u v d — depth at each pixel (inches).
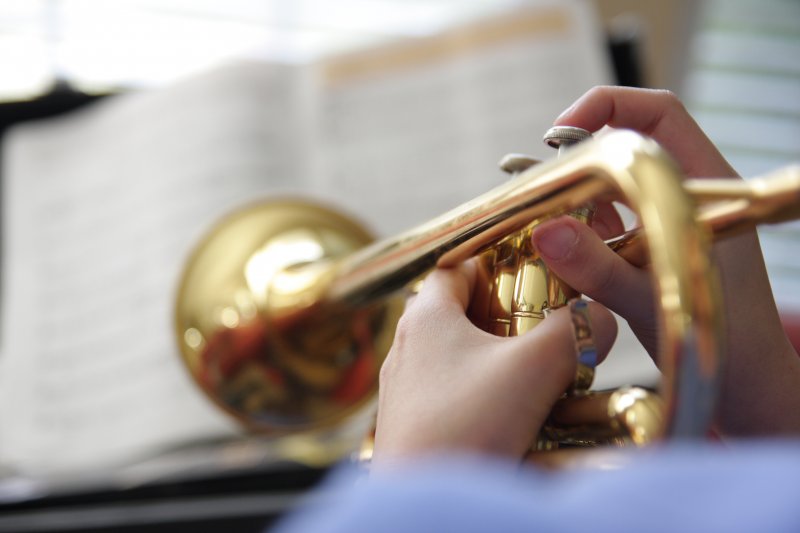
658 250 8.1
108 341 33.9
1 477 31.7
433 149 35.9
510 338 12.4
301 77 36.4
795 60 73.1
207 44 60.5
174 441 32.0
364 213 35.5
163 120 35.9
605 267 13.2
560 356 11.5
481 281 14.6
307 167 35.7
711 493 4.4
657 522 4.4
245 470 24.9
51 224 35.9
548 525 4.5
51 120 37.4
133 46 59.4
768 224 9.4
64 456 32.4
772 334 16.5
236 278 30.2
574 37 36.3
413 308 13.5
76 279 35.0
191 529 22.7
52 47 58.1
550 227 13.1
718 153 17.3
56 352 34.0
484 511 4.6
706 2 71.8
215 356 29.9
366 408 30.3
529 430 11.4
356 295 23.0
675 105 17.2
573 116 17.2
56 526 22.9
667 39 68.7
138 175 35.7
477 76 36.3
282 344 29.6
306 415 29.7
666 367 7.8
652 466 4.7
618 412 10.8
